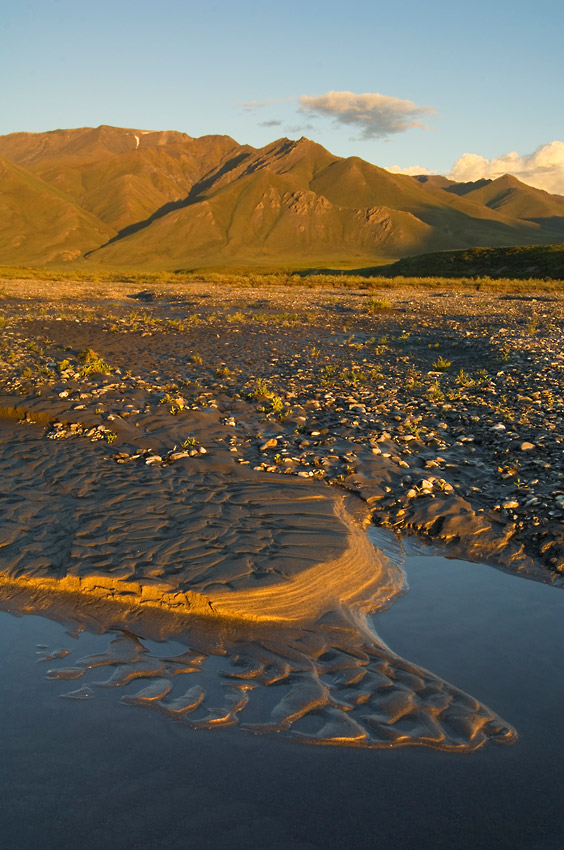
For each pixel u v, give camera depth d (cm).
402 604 662
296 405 1459
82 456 1073
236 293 5031
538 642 591
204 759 440
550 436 1166
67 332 2658
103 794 409
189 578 669
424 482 940
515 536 795
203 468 1008
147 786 416
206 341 2530
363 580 693
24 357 2031
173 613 623
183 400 1477
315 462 1039
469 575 723
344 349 2405
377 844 374
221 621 612
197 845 373
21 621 616
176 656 562
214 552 723
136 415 1332
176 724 474
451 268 7225
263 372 1912
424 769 434
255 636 590
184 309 3884
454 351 2333
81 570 684
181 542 749
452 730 470
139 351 2256
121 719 479
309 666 547
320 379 1800
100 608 633
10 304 3947
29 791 411
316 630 600
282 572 682
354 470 1008
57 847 371
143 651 568
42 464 1032
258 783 420
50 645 578
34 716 481
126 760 438
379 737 462
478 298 4550
